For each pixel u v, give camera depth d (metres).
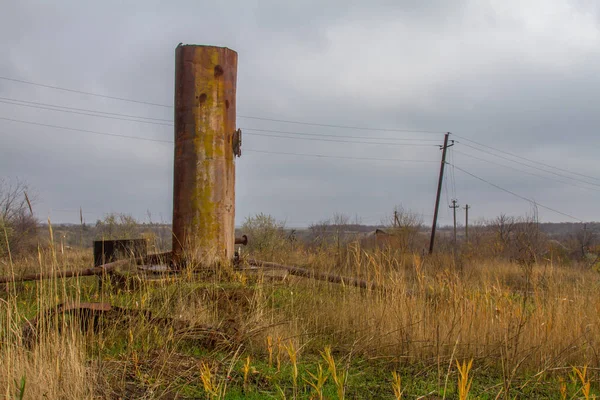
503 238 23.16
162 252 9.54
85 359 4.82
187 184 9.37
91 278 9.29
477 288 7.79
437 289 7.41
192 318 6.07
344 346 6.13
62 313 5.14
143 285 7.57
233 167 9.81
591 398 4.75
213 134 9.47
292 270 8.95
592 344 6.12
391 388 4.92
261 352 5.65
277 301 7.68
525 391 5.05
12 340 4.73
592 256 23.92
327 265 9.34
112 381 4.46
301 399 4.40
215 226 9.34
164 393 4.31
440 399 4.65
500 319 6.18
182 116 9.52
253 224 21.34
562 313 6.59
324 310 7.23
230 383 4.71
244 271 8.67
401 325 6.15
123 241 9.74
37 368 4.11
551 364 5.59
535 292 6.86
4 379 3.89
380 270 7.70
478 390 5.00
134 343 5.43
